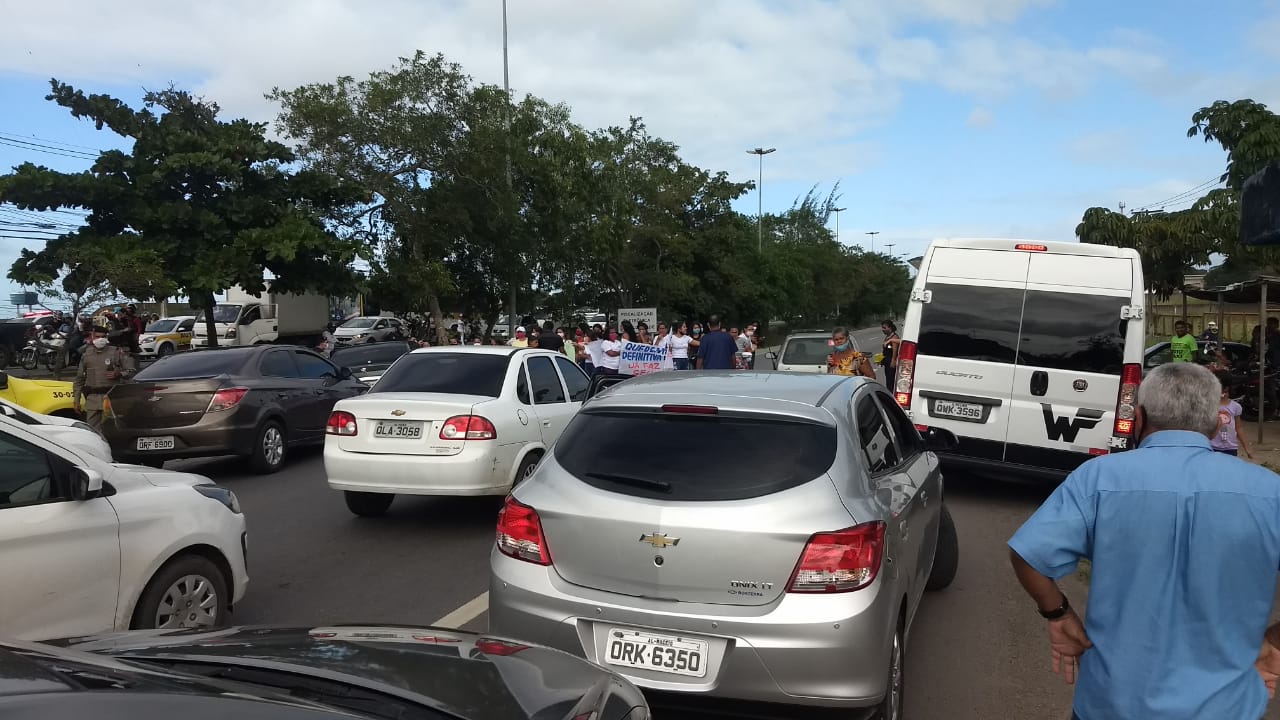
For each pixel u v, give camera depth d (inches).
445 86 1066.7
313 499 383.9
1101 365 344.2
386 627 129.0
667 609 143.8
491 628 159.9
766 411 158.9
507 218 1107.9
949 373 363.9
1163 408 100.3
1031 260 356.5
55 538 166.1
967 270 364.5
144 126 936.3
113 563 175.8
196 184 942.4
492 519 342.3
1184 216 717.9
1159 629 93.7
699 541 144.0
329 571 272.1
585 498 153.5
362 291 1053.8
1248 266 829.8
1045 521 99.9
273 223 957.8
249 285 924.0
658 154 1503.4
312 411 486.6
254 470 446.3
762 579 141.8
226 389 430.3
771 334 2409.0
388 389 330.3
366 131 1050.7
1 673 81.0
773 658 138.6
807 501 144.5
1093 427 343.9
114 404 426.6
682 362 775.7
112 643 113.0
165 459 435.8
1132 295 341.4
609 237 1288.1
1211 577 92.1
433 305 1115.9
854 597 140.3
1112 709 94.7
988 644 215.9
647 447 158.4
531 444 326.0
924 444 224.2
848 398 175.2
